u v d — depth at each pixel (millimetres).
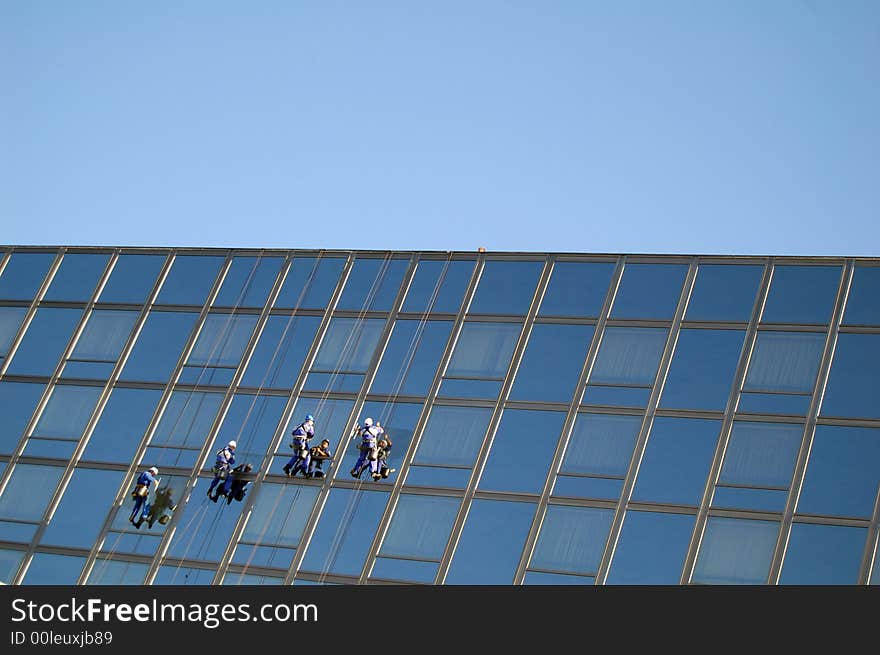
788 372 42688
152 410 48781
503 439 44062
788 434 41219
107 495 46625
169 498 45719
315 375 48062
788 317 44094
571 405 44250
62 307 53344
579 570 40094
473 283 48969
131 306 52500
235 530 44312
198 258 53406
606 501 41469
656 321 45500
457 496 43031
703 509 40344
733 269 46094
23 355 52125
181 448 47250
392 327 48625
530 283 48281
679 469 41469
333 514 43781
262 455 46188
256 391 48188
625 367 44625
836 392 41688
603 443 42938
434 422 45344
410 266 50344
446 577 41094
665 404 43188
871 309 43406
